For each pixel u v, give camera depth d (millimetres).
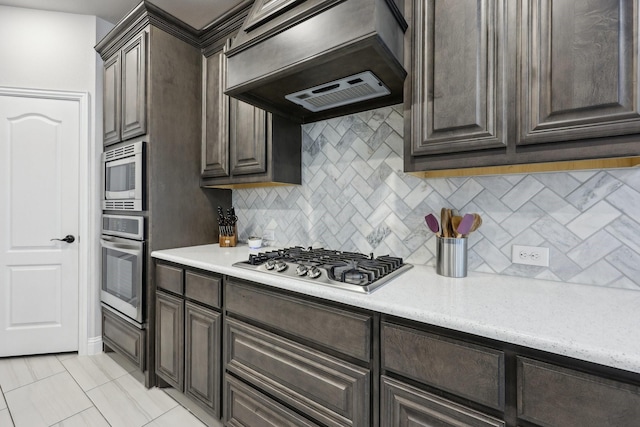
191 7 2232
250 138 1895
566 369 709
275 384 1295
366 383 1031
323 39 1198
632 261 1104
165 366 1851
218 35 2078
